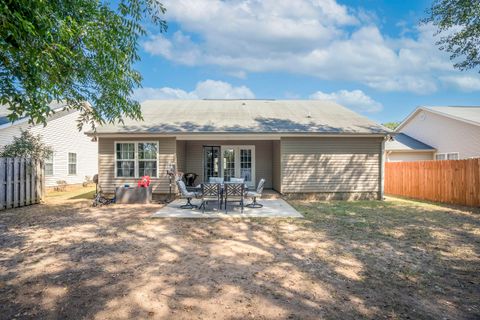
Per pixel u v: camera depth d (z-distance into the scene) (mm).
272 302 2920
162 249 4660
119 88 4672
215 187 8094
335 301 2961
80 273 3639
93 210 8422
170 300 2941
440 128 16906
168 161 10805
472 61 9406
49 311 2723
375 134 10469
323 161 10922
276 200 10477
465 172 9492
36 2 2973
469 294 3180
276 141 12750
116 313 2689
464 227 6352
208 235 5574
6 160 8516
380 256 4395
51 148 13016
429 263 4117
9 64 3381
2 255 4336
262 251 4586
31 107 3623
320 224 6590
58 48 3441
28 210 8414
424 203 10102
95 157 18938
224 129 10508
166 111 13070
